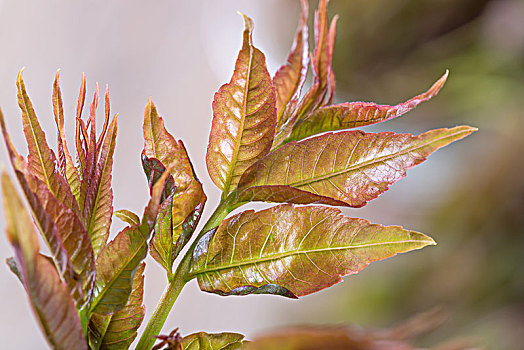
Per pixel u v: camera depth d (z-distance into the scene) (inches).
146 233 13.8
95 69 49.6
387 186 14.6
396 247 14.4
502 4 42.2
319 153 14.6
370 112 15.1
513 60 41.9
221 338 14.7
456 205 41.9
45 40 49.2
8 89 45.7
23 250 12.9
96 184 14.5
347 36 45.3
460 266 40.0
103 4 52.2
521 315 36.4
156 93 50.9
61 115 14.8
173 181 14.6
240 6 46.8
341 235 14.5
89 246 13.8
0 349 38.7
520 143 40.5
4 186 12.7
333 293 43.9
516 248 39.4
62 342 13.2
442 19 43.4
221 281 14.6
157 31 52.9
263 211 14.7
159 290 43.2
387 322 39.6
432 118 41.6
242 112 14.6
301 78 15.6
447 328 35.4
